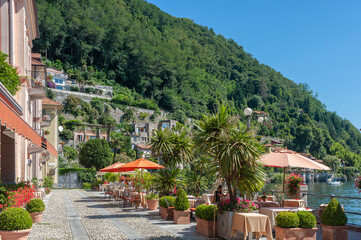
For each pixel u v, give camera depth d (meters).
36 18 27.55
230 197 11.59
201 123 11.93
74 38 154.25
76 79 137.50
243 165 11.55
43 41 144.62
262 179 11.63
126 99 134.62
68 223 14.44
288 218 9.95
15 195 13.17
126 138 109.00
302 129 197.50
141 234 11.89
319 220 13.29
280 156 13.61
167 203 15.70
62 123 106.00
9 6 20.38
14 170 20.08
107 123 110.81
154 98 161.75
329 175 153.25
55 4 164.75
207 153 11.80
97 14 178.75
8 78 15.09
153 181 20.39
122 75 162.50
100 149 66.50
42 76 28.14
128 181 28.55
